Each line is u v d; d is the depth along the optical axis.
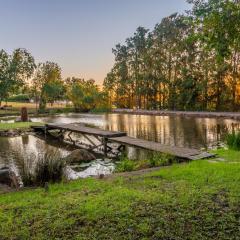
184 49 45.50
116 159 12.09
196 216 4.31
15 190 6.36
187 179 6.31
